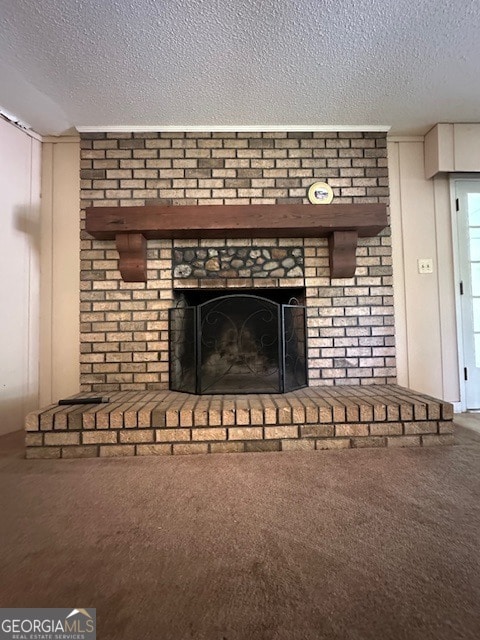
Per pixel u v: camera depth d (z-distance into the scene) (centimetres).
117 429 170
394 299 240
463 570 88
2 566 91
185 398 198
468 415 232
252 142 230
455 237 243
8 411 213
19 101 197
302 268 230
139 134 228
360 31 150
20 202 222
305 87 189
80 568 90
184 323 217
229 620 75
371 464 153
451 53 165
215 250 228
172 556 95
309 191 229
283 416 173
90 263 225
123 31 148
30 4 135
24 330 223
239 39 153
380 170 234
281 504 121
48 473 149
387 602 79
